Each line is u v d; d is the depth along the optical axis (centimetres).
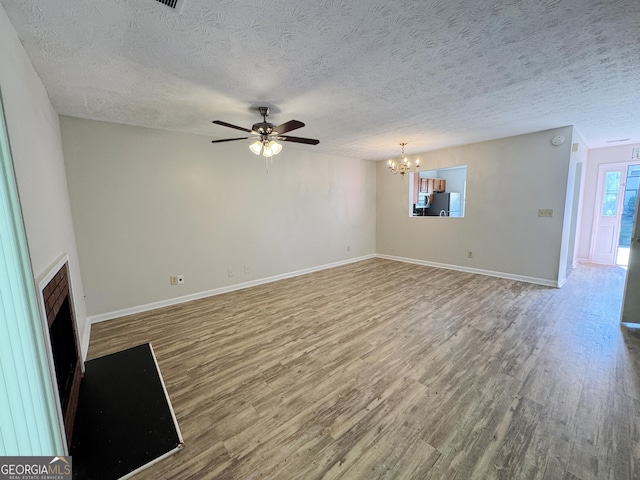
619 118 350
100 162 329
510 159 459
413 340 277
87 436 165
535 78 233
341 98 268
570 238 506
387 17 152
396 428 171
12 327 111
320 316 340
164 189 376
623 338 273
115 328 318
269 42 174
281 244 512
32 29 153
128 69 205
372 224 688
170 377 225
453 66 210
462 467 145
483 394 199
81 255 323
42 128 205
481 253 513
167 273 386
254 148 293
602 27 163
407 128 384
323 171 571
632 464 144
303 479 140
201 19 150
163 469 146
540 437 162
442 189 809
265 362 244
